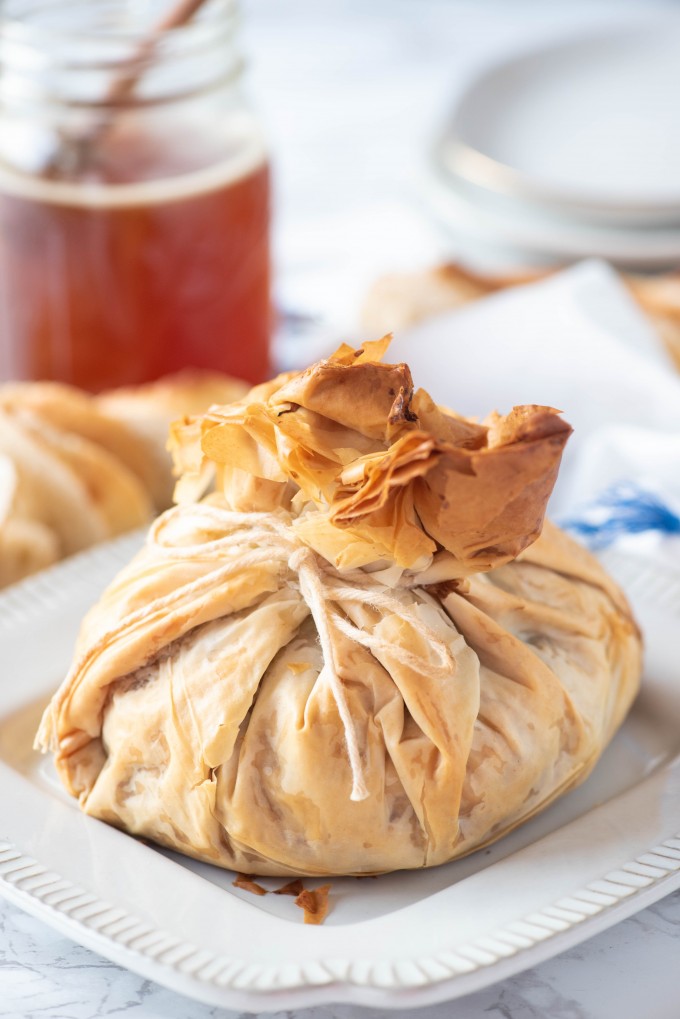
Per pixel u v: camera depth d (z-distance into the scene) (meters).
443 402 0.70
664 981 0.48
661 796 0.50
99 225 0.66
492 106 0.89
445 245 0.86
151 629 0.50
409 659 0.48
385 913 0.48
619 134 0.88
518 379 0.70
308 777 0.48
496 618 0.51
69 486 0.62
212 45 0.67
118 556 0.59
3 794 0.51
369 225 0.91
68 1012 0.48
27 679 0.55
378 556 0.49
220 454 0.49
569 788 0.51
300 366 0.72
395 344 0.71
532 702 0.50
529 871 0.48
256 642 0.49
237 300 0.69
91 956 0.49
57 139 0.66
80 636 0.52
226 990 0.45
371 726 0.49
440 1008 0.48
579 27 0.95
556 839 0.49
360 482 0.48
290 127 1.04
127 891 0.48
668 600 0.57
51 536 0.62
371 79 1.11
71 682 0.50
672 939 0.49
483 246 0.82
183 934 0.47
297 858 0.49
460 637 0.50
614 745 0.54
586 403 0.69
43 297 0.67
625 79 0.92
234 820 0.49
